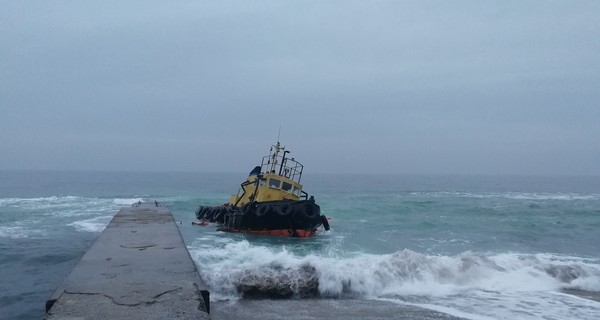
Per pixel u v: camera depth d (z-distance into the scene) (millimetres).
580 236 20641
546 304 9406
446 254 15500
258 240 18250
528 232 21406
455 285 10680
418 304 9258
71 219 24047
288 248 16250
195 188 62469
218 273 9734
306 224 19484
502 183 99188
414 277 10680
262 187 21094
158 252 9320
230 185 72812
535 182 110438
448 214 28641
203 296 6277
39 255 14766
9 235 18734
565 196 50375
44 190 53844
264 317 8172
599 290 10656
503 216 27953
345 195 48562
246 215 19984
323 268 10297
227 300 9195
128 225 14266
